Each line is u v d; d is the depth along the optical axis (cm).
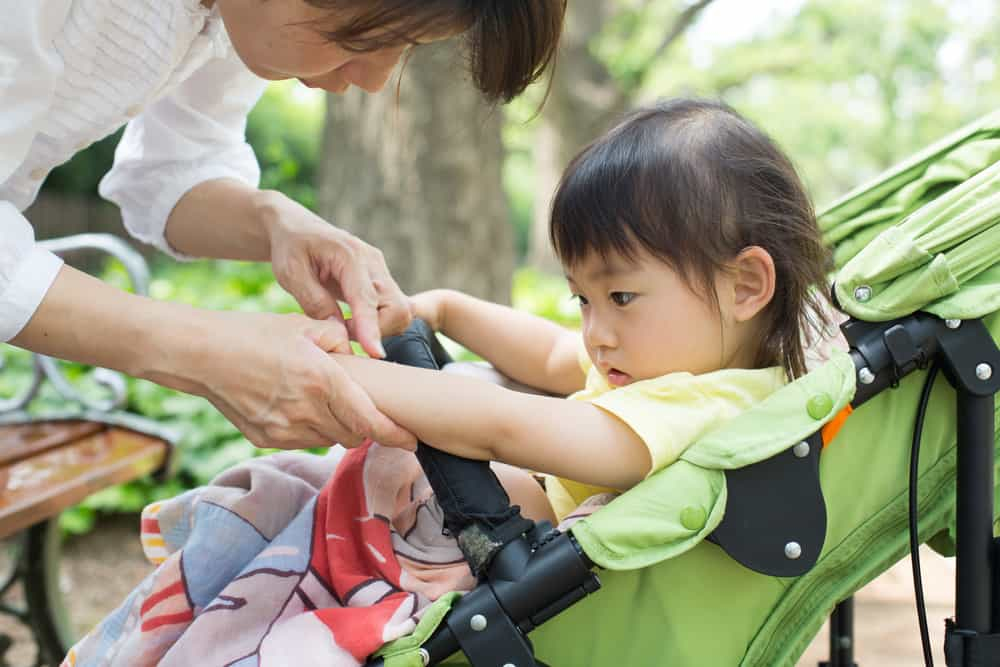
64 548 339
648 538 94
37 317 99
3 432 202
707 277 113
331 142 402
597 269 114
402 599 102
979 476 104
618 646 100
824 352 130
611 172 113
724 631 100
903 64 1150
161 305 103
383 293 125
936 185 125
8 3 96
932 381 106
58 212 828
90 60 114
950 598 249
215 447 337
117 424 209
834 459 103
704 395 110
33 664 227
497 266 405
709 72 1037
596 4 746
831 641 146
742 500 96
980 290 104
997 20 1242
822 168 1458
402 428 104
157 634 110
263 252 143
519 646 92
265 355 100
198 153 150
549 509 126
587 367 138
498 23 103
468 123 387
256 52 107
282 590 107
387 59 108
